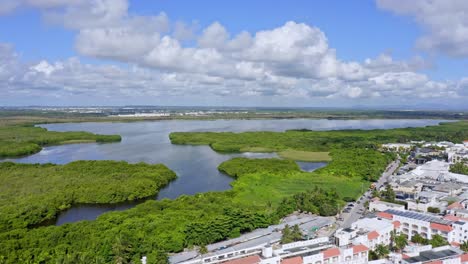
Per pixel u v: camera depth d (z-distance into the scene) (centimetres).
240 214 16412
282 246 13388
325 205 19088
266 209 18900
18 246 13688
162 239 14225
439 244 14450
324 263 12756
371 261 12794
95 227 15438
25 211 18338
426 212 19088
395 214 17262
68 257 12181
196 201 19775
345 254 13062
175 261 13038
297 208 19862
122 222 16425
